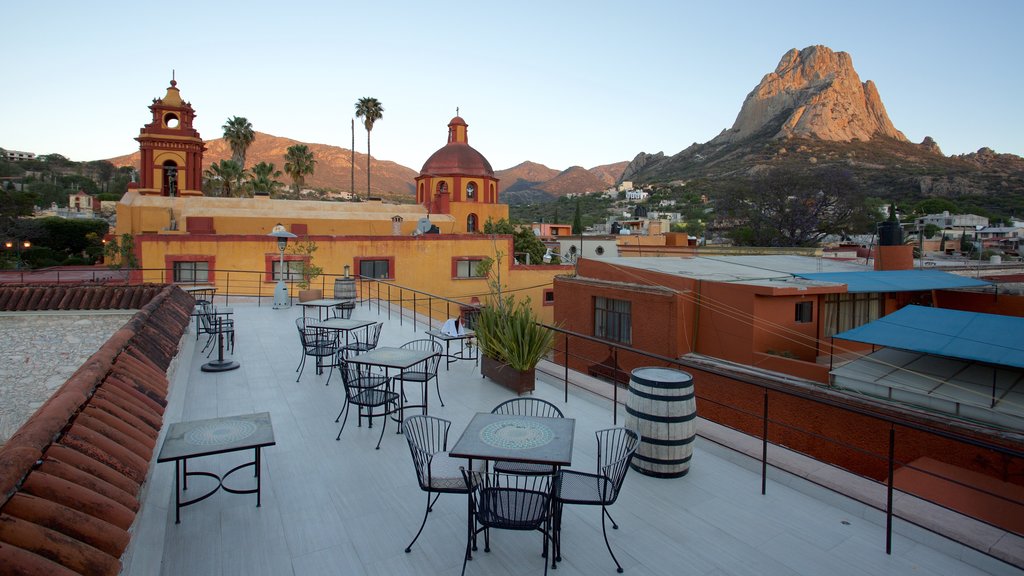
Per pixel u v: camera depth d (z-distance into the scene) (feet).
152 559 11.74
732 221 175.32
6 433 37.04
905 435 32.27
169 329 26.20
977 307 60.59
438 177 130.93
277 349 33.94
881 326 37.93
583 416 21.99
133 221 88.22
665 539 13.42
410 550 12.77
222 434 13.42
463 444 12.12
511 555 12.71
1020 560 11.98
